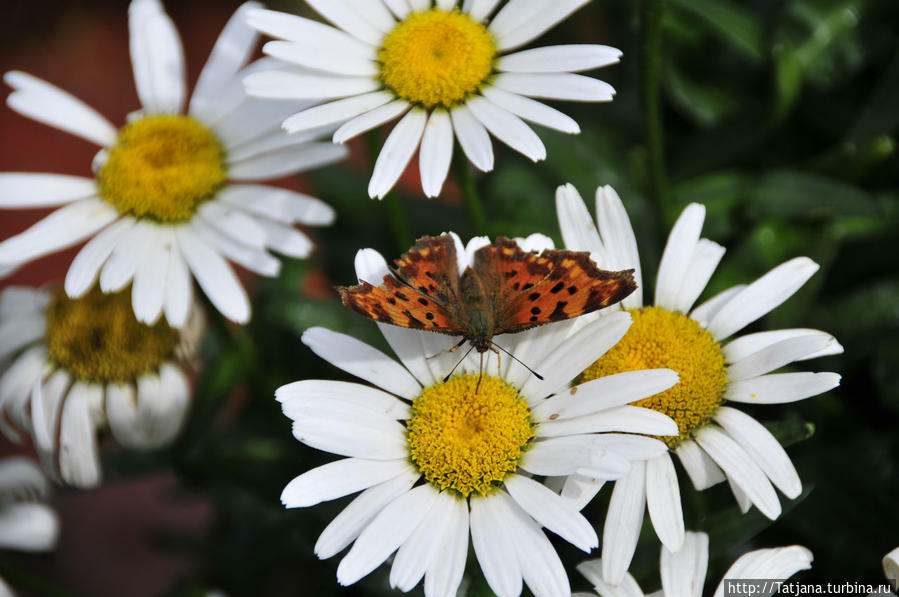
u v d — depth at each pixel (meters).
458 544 0.58
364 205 0.68
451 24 0.61
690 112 0.67
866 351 0.63
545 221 0.65
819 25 0.66
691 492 0.60
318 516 0.62
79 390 0.63
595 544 0.57
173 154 0.62
